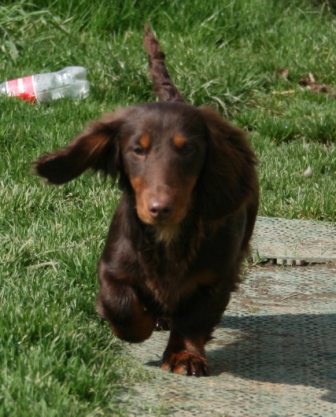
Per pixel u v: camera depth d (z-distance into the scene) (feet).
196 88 49.44
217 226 21.39
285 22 64.34
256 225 35.19
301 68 56.70
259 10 64.08
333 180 40.22
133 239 21.35
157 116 20.48
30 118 41.68
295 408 20.06
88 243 29.12
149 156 20.12
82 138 21.74
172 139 20.17
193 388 20.88
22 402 17.53
